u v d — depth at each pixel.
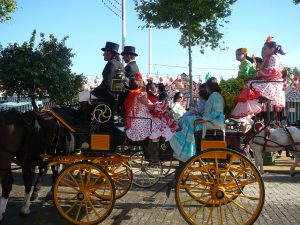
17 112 7.08
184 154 6.54
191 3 12.84
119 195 8.06
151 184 9.36
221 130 6.41
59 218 6.93
